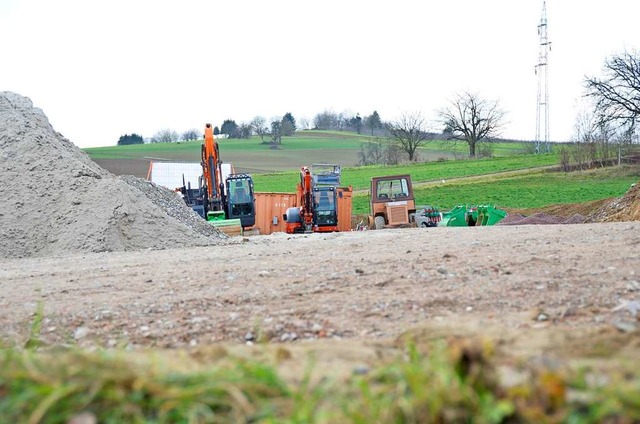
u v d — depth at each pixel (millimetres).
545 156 104750
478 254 11883
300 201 49312
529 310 7281
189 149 141000
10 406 3557
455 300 8070
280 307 8492
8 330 8305
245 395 3777
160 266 13914
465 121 121812
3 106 27516
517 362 4090
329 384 3938
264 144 154125
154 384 3695
